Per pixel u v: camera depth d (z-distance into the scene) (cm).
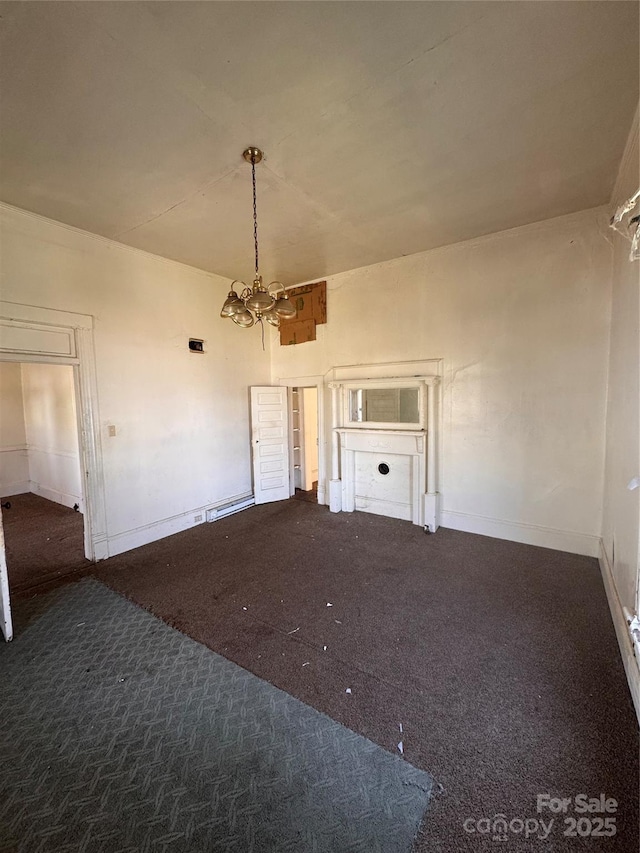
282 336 566
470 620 263
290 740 172
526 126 228
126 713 189
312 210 326
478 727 178
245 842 132
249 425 548
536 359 376
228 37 168
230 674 215
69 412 528
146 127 223
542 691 199
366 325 484
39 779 156
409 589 307
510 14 160
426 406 437
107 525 379
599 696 195
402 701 194
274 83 193
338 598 295
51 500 580
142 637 250
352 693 200
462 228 371
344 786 151
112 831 137
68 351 348
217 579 329
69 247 346
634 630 188
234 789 151
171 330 439
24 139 230
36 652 236
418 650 233
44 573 345
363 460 505
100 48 171
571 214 347
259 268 471
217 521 485
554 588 304
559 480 372
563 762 159
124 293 391
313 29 165
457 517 437
